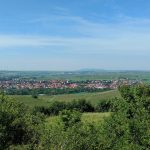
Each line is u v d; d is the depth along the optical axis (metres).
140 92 26.20
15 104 28.59
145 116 24.22
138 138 22.80
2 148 24.91
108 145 23.33
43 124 27.38
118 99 26.47
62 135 23.19
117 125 24.78
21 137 26.23
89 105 114.31
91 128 24.39
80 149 22.48
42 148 23.59
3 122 25.64
